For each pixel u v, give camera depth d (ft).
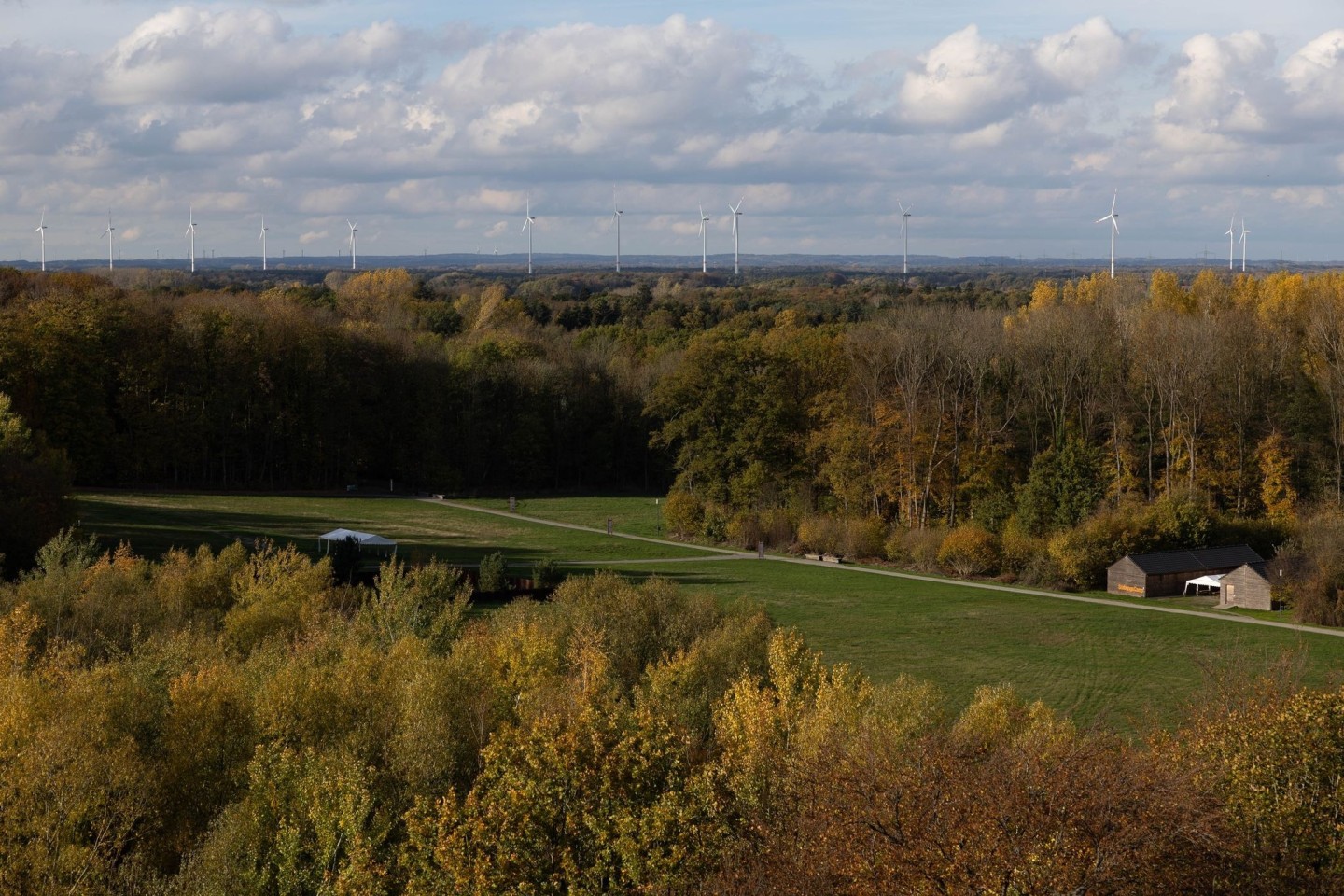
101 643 168.86
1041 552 308.19
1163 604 280.31
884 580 307.17
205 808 111.65
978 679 204.64
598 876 84.38
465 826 85.35
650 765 92.84
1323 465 335.06
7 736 105.09
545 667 142.61
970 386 377.09
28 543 226.79
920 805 69.51
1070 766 69.72
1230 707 99.96
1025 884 61.57
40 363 379.35
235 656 156.35
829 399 381.40
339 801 94.99
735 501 376.27
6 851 93.25
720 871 78.23
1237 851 72.59
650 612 181.37
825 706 115.55
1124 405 362.94
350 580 252.62
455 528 365.61
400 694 124.77
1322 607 257.34
